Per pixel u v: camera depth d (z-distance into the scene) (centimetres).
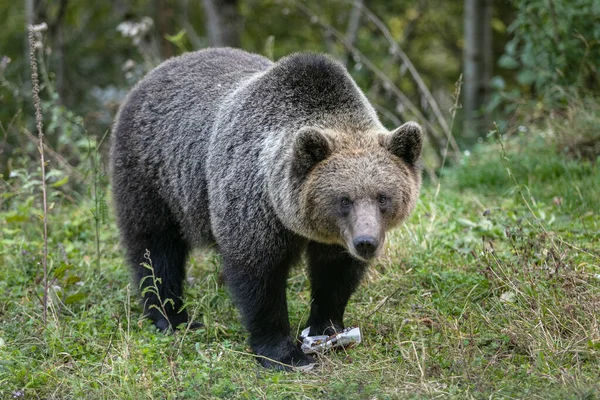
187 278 1115
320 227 809
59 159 1378
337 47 2606
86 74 2523
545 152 1445
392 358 815
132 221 1020
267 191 831
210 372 781
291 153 809
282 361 852
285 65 888
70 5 2659
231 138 888
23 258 1127
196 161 942
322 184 794
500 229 1155
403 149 816
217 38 1950
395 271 1073
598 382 714
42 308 961
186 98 988
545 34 1523
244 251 852
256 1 2695
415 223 1229
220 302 986
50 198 1241
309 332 915
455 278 1018
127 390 741
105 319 943
